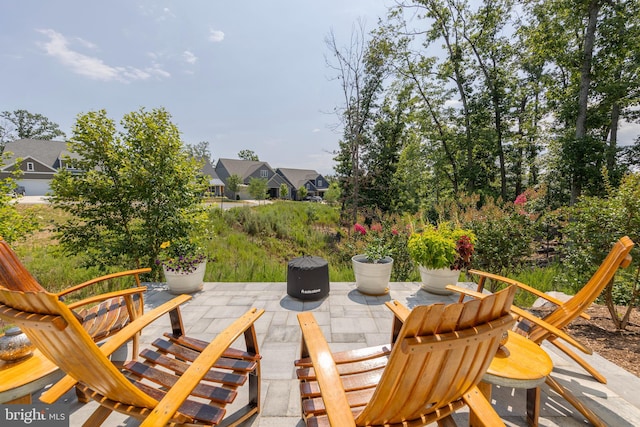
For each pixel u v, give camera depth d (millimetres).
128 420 1814
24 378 1491
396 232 6277
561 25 9930
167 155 5109
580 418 1839
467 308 984
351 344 2760
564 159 9945
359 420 1126
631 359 2541
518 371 1561
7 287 1488
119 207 5027
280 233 12148
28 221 4402
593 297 1840
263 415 1857
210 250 8117
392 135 15961
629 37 8750
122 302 2666
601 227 3377
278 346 2738
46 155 27078
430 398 1130
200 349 1854
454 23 13516
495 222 4965
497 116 13867
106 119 4898
